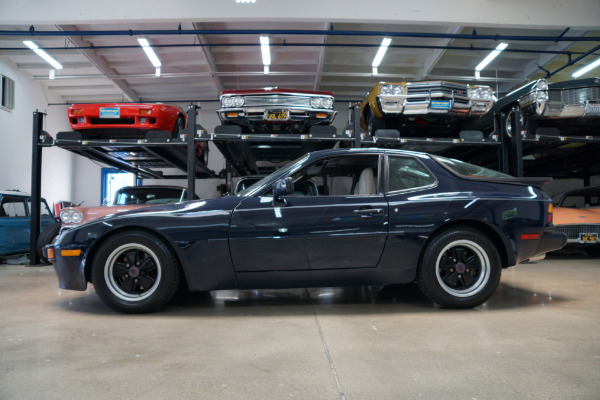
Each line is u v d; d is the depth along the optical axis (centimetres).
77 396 142
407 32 929
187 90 1230
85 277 274
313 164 288
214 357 183
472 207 274
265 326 237
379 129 607
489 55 983
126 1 739
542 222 283
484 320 246
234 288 271
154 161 748
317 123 574
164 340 209
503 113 603
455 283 278
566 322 241
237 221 266
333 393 144
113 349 195
